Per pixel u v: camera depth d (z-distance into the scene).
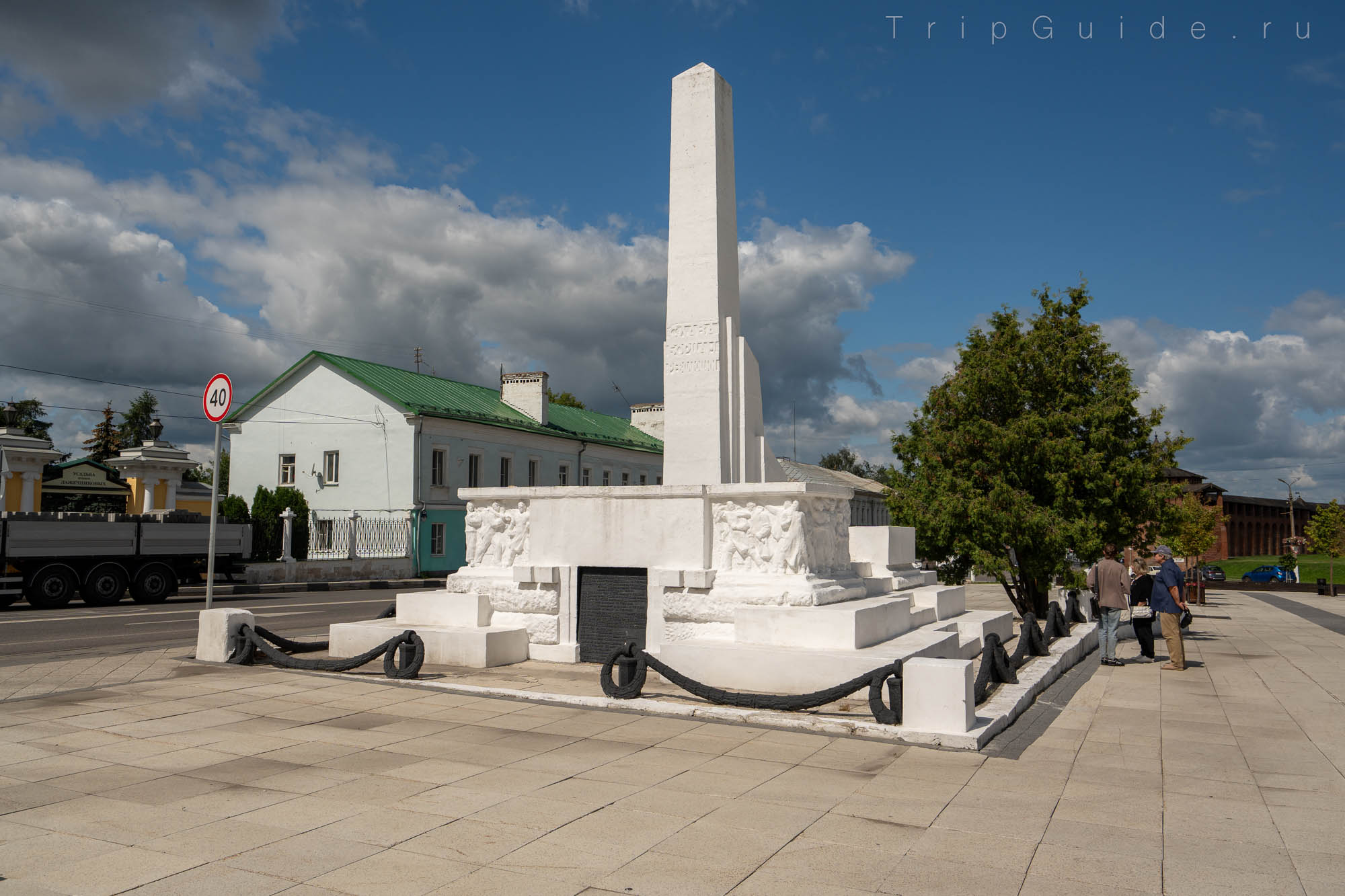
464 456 40.16
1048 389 17.08
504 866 4.45
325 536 38.44
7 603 22.00
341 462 38.78
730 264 12.66
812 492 10.59
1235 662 13.08
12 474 30.38
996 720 7.56
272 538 36.12
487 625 11.80
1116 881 4.34
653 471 54.81
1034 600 18.41
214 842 4.77
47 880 4.23
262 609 21.52
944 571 18.09
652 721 7.84
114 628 16.30
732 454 12.21
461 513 39.56
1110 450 16.22
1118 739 7.53
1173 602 12.17
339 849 4.67
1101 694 10.09
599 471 49.81
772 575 10.48
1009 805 5.55
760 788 5.82
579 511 11.55
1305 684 10.84
